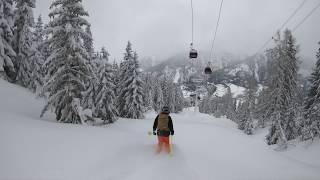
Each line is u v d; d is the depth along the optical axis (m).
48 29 20.42
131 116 50.47
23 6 37.50
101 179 7.40
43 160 8.12
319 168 12.46
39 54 38.03
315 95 35.38
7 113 15.70
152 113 80.12
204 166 9.51
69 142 10.30
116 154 9.77
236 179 8.34
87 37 21.48
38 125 13.09
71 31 20.48
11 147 8.59
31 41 38.78
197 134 20.20
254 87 54.41
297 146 33.53
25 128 11.35
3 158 7.71
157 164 8.95
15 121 12.95
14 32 37.91
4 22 31.27
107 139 11.88
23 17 37.91
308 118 33.81
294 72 37.31
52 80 20.44
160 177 7.81
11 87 32.34
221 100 150.00
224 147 14.68
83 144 10.34
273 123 37.47
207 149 13.52
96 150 9.82
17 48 37.81
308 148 31.61
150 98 85.75
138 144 11.91
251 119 51.50
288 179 9.00
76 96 21.27
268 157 13.08
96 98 38.41
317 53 38.03
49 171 7.48
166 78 107.19
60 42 20.75
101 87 38.88
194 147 13.70
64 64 20.78
